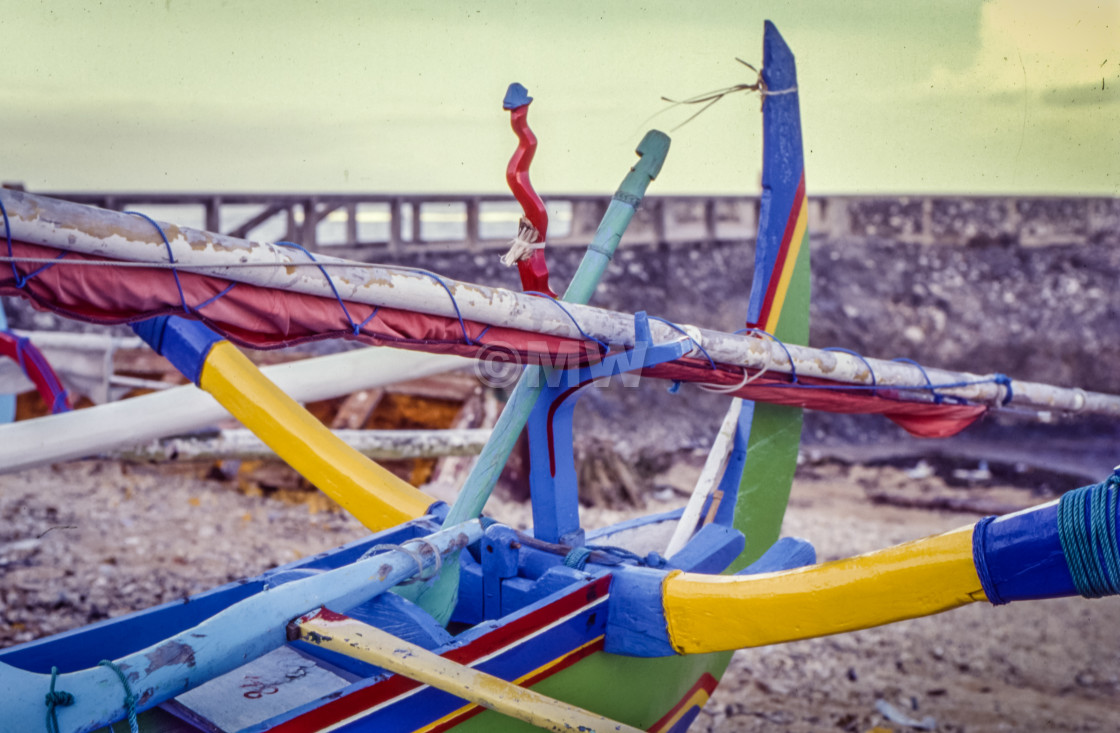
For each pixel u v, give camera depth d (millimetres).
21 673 1810
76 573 5328
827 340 11484
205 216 8828
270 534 6301
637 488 7754
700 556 3129
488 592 2852
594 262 3014
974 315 12109
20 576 5211
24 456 3715
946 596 2125
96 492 6750
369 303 2238
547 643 2482
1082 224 13266
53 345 5625
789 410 3834
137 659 1916
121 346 5859
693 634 2531
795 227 3854
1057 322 11992
